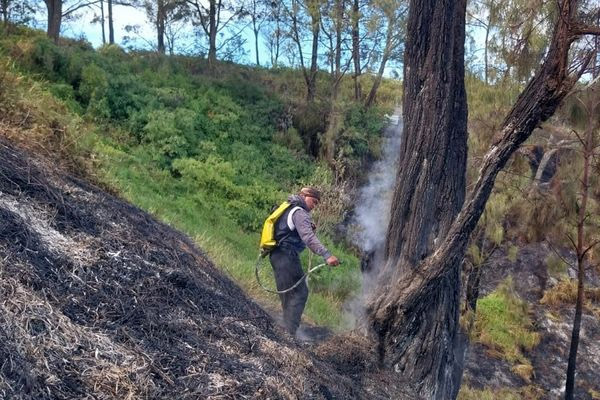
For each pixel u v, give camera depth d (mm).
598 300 14328
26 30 18641
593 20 5527
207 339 3986
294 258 6062
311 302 10344
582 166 8758
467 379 11938
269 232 6082
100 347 3281
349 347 5660
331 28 22516
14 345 2920
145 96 18703
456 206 6074
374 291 6145
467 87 9000
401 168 6133
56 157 5828
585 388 12688
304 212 6012
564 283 14156
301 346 5105
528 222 9109
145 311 3818
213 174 16625
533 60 7375
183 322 3986
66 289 3611
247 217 16156
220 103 20953
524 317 13234
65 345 3156
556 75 5195
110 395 3016
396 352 5762
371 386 5371
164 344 3625
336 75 23281
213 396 3377
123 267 4164
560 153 9062
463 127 6137
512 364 12508
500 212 8914
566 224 8984
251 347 4188
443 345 5891
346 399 4602
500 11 7660
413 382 5707
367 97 23484
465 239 5574
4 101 5883
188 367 3531
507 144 5375
